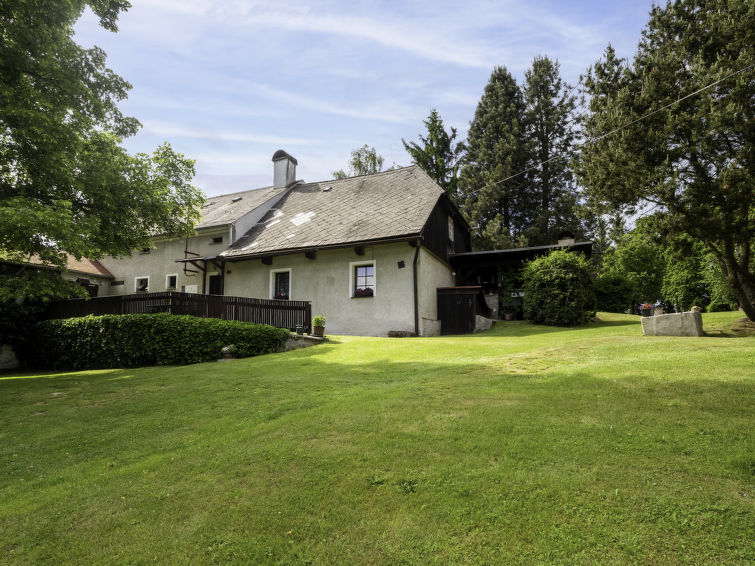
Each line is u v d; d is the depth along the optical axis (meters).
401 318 15.23
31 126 9.77
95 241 12.30
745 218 11.80
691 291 31.33
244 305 13.42
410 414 4.86
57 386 8.81
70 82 10.67
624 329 12.48
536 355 8.10
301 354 10.76
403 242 15.52
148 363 11.55
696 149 11.12
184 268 20.34
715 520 2.57
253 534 2.85
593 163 13.41
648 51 13.11
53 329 13.48
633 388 5.14
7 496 3.80
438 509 2.92
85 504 3.49
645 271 33.00
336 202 19.84
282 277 17.91
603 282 23.88
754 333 10.80
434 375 6.95
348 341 12.91
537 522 2.69
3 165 10.68
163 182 13.35
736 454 3.30
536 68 36.47
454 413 4.78
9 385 9.16
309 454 3.99
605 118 12.59
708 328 12.20
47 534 3.10
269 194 23.00
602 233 33.84
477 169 36.75
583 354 7.81
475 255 19.50
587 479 3.13
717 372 5.51
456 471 3.40
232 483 3.58
